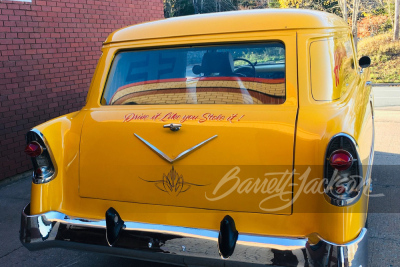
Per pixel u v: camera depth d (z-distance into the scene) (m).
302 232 2.42
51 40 6.36
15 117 5.87
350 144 2.29
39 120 6.25
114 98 3.06
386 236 3.81
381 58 21.61
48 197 2.91
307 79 2.61
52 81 6.43
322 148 2.34
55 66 6.46
